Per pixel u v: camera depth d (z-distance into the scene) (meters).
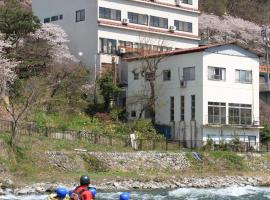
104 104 48.31
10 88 42.47
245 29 84.00
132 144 40.59
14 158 32.78
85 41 54.38
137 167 36.44
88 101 48.69
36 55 47.44
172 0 59.56
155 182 33.53
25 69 45.88
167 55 47.75
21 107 40.84
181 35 59.38
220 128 45.72
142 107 48.62
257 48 78.94
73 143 37.97
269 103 57.91
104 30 53.66
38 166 33.25
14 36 44.78
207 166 39.09
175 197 29.03
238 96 47.34
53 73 46.12
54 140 37.38
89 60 53.62
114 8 54.69
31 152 34.19
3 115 38.84
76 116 44.88
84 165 34.88
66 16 56.59
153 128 45.50
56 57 49.28
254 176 38.62
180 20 60.06
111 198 27.23
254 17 96.19
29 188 29.12
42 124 39.81
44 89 43.34
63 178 31.73
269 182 37.38
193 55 46.09
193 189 32.81
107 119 45.72
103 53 52.66
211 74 45.78
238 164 40.53
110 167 35.53
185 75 46.72
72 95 47.19
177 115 46.97
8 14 44.22
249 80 48.25
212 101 45.62
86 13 54.47
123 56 53.00
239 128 46.75
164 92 48.19
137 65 49.66
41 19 59.47
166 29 58.59
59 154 34.69
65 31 56.44
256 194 31.50
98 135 39.97
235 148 44.72
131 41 55.50
